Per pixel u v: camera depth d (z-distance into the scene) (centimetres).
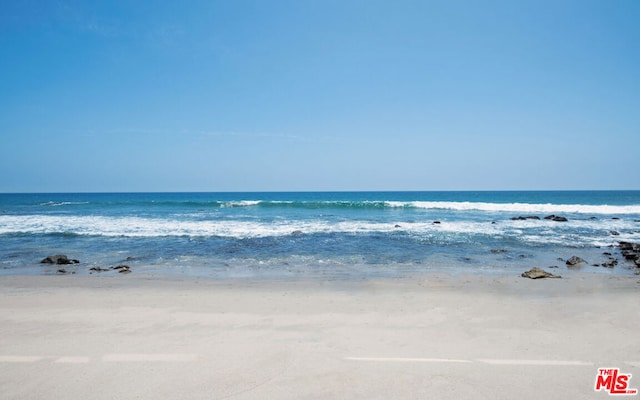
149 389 337
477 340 459
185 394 328
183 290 770
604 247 1390
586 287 788
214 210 3161
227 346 437
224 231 1794
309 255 1228
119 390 335
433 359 400
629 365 388
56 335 475
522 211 2988
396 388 338
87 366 382
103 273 980
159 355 410
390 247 1378
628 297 689
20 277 923
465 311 593
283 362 392
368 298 686
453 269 1018
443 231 1803
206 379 355
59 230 1836
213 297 696
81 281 875
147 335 476
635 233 1759
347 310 601
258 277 919
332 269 1020
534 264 1089
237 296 705
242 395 326
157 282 862
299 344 444
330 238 1587
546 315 568
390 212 2923
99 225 2034
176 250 1325
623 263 1102
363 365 385
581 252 1287
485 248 1361
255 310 601
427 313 582
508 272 976
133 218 2442
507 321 538
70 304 641
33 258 1199
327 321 539
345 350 425
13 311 593
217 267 1052
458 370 374
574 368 380
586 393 331
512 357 406
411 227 1947
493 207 3225
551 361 397
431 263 1102
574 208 3092
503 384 346
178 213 2856
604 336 472
